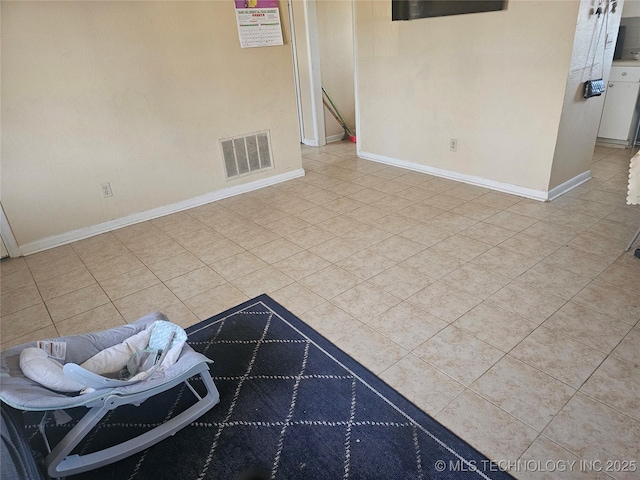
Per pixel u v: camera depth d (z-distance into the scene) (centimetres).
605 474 130
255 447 148
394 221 312
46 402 128
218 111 357
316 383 172
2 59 260
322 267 257
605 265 239
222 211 354
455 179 387
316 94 514
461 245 271
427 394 163
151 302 234
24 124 277
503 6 302
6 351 151
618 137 445
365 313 212
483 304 212
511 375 169
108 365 162
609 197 329
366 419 155
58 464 138
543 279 230
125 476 141
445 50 352
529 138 321
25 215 293
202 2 322
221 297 234
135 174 331
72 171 303
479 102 344
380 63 411
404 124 415
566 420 148
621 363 171
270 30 364
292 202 362
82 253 296
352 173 428
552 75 293
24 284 260
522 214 309
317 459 142
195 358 154
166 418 164
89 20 281
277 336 201
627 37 437
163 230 324
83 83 290
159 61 316
